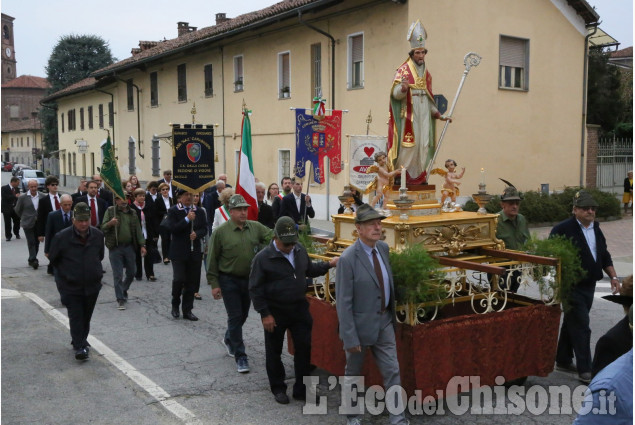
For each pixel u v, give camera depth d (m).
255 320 8.80
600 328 8.18
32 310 9.51
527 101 19.86
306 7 19.19
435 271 5.29
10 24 100.06
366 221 4.96
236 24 23.41
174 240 8.74
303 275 5.80
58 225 9.87
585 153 21.88
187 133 11.48
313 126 11.88
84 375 6.58
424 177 6.92
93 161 42.06
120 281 9.62
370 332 4.96
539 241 6.24
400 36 17.59
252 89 24.28
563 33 20.62
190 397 5.96
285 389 5.88
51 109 56.75
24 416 5.54
